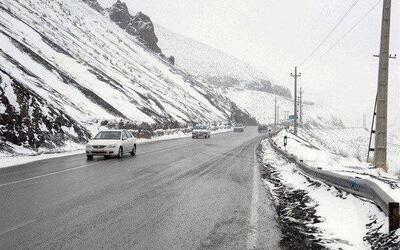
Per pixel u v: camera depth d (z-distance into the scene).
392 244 5.81
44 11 69.31
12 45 38.03
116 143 20.02
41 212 7.95
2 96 21.27
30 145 21.53
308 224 7.57
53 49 50.62
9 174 13.45
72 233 6.55
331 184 10.30
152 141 38.34
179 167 16.44
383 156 17.12
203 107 99.00
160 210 8.38
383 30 17.14
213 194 10.41
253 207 8.94
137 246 5.95
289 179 13.41
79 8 102.12
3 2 53.53
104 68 61.50
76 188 10.82
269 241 6.39
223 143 35.62
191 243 6.16
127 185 11.52
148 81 78.81
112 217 7.69
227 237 6.54
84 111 36.31
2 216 7.59
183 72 132.50
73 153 22.80
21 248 5.75
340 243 6.39
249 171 15.71
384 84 17.17
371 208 7.75
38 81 33.72
